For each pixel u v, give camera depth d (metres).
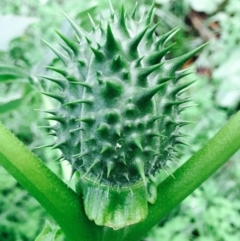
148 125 0.08
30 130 0.21
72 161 0.08
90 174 0.08
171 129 0.08
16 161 0.08
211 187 0.19
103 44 0.08
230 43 0.23
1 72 0.11
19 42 0.21
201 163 0.09
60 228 0.09
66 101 0.08
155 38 0.08
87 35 0.08
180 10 0.25
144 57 0.08
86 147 0.08
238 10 0.24
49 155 0.19
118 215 0.08
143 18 0.08
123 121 0.08
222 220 0.20
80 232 0.09
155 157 0.08
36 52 0.21
